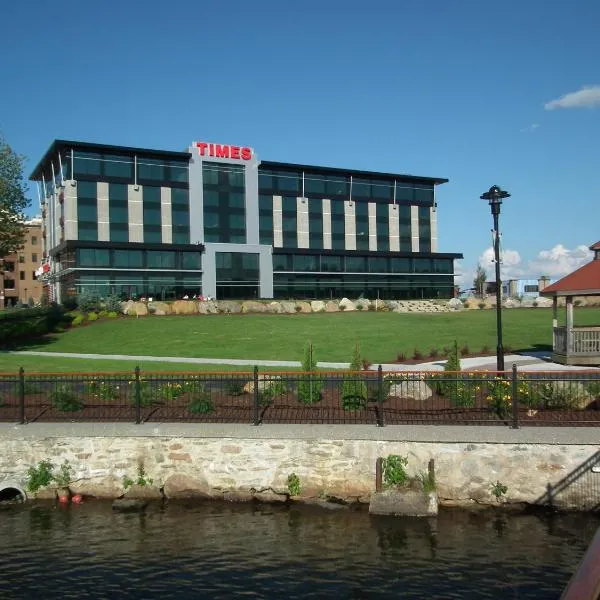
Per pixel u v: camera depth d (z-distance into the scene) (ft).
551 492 37.50
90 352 94.94
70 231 177.27
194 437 40.83
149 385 49.47
